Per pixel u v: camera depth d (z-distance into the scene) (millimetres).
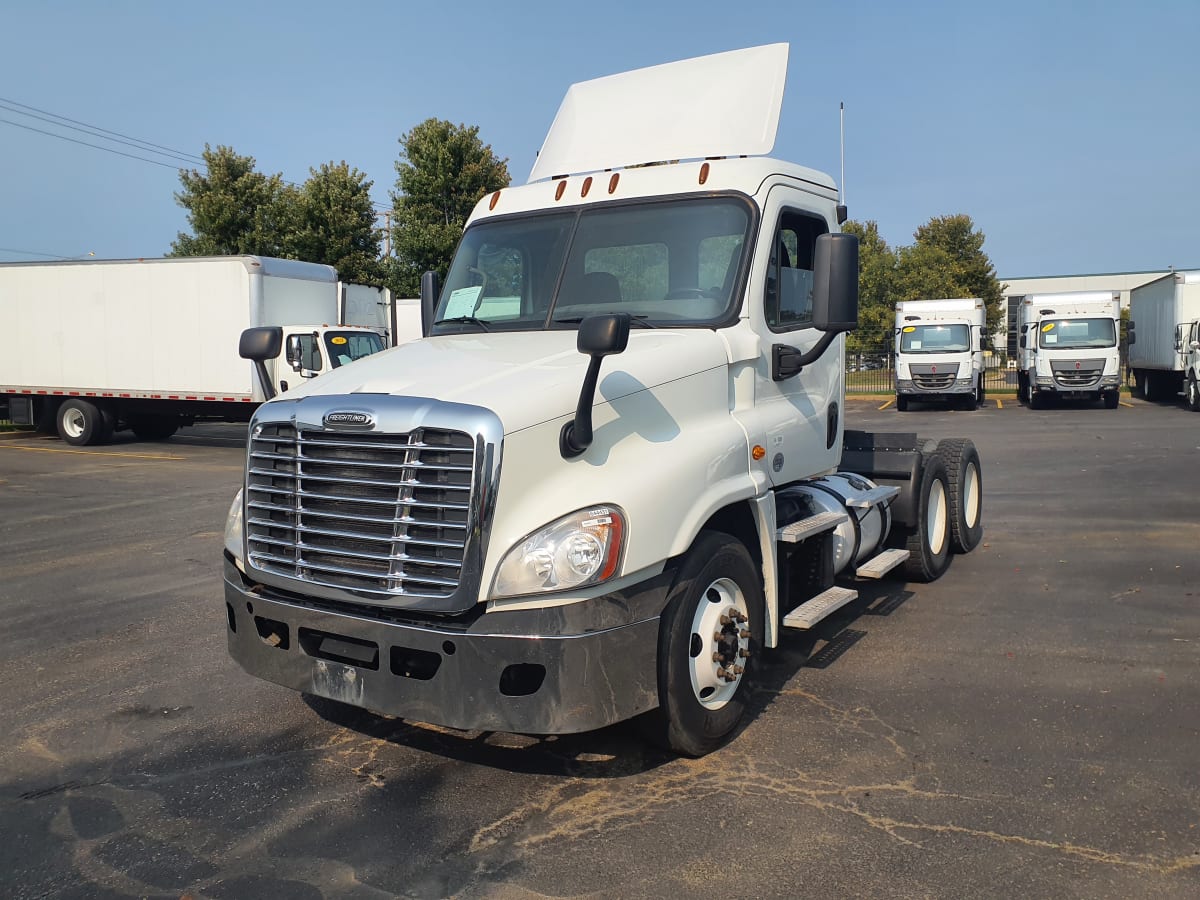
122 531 10492
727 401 4695
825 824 3773
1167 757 4309
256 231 30641
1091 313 28719
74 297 20438
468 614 3723
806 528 5172
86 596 7656
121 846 3738
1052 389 28656
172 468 16453
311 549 3982
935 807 3895
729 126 5438
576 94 6270
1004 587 7398
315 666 4039
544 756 4480
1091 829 3691
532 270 5305
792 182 5301
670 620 4102
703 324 4797
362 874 3500
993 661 5672
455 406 3711
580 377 4016
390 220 37188
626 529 3836
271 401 4281
